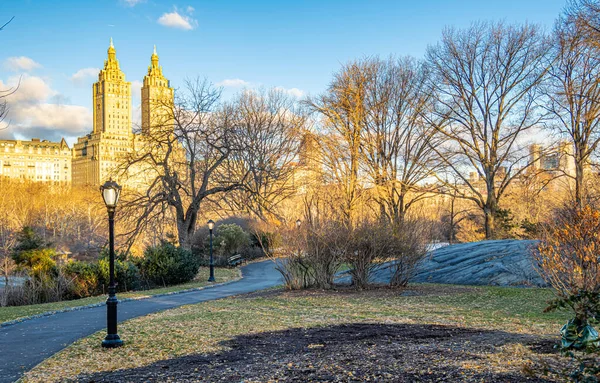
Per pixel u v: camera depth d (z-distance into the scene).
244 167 42.59
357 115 32.16
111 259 9.25
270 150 46.97
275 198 43.69
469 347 7.24
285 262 18.56
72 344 9.27
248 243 40.41
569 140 31.59
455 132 34.38
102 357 8.15
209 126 34.97
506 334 8.51
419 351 7.14
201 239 39.91
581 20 23.31
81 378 6.88
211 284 23.69
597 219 10.47
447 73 34.12
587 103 28.75
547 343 7.27
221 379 6.30
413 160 34.31
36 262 24.66
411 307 13.19
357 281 17.44
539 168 34.69
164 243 27.55
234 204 34.84
